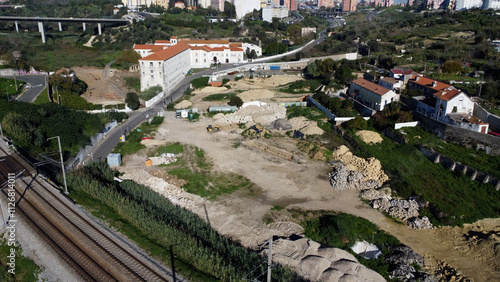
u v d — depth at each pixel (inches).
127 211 1718.8
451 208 1990.7
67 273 1363.2
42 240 1531.7
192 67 5684.1
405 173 2363.4
